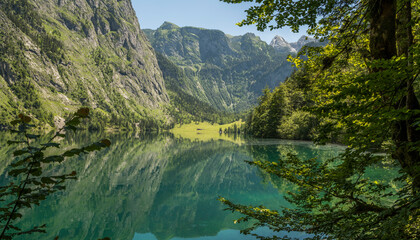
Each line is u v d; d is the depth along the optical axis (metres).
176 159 52.53
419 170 3.90
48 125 170.00
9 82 195.25
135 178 34.97
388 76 3.27
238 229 17.97
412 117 4.15
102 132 178.75
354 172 4.99
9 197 23.39
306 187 6.02
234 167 42.31
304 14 6.73
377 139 4.37
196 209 22.84
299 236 14.09
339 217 5.20
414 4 7.24
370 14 5.05
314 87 8.40
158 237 17.33
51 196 26.08
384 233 3.50
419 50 2.99
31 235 16.78
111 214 21.77
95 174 36.22
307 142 67.50
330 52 8.12
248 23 7.37
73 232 17.80
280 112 87.00
